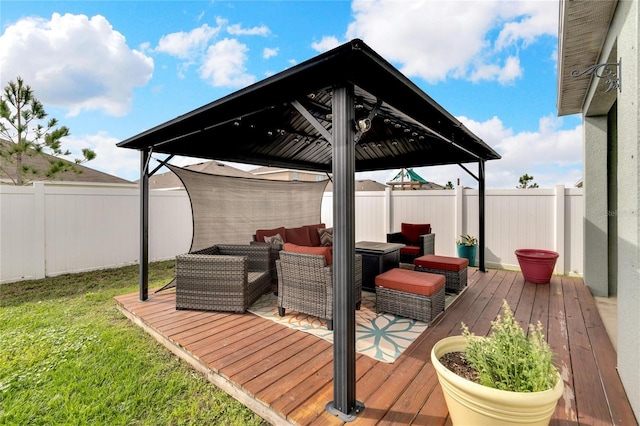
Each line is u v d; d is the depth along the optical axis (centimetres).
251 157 566
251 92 252
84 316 400
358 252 495
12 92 695
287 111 386
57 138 733
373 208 830
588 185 475
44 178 923
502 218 658
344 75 203
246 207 578
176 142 441
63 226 611
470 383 155
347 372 197
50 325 369
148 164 427
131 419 211
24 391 240
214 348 286
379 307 379
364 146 596
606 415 195
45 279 580
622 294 227
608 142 465
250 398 220
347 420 191
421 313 345
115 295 484
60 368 272
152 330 340
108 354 299
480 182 591
